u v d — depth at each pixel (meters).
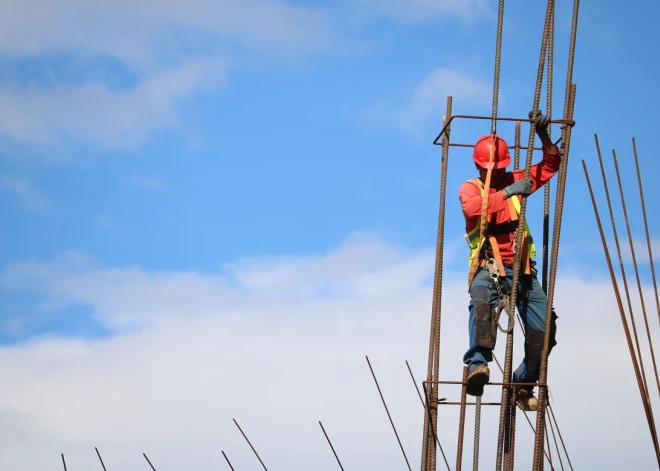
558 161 29.48
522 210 28.19
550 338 29.48
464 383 28.81
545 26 28.50
